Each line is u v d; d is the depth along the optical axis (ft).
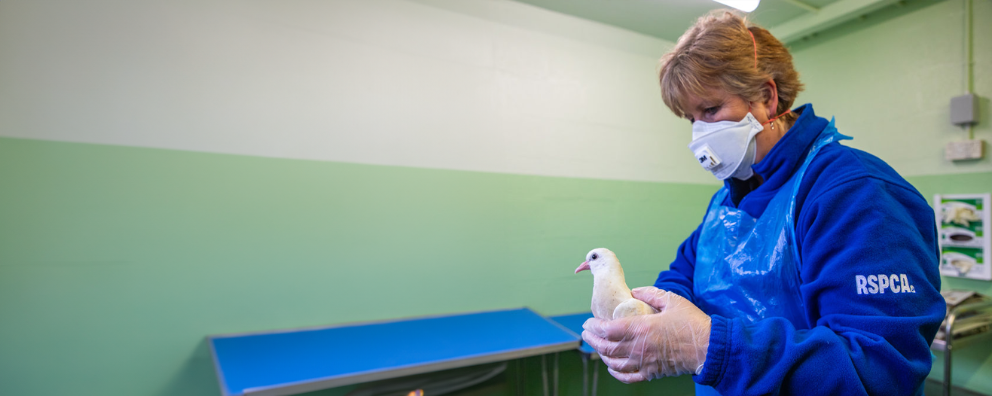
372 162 7.01
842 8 8.61
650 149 9.59
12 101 5.23
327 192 6.72
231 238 6.17
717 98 2.59
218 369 5.03
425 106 7.43
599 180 8.94
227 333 6.12
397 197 7.16
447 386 6.12
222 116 6.17
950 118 7.83
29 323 5.24
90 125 5.56
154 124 5.84
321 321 6.63
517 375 7.66
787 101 2.66
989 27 7.61
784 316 2.34
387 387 5.82
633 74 9.48
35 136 5.32
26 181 5.27
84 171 5.51
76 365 5.42
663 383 9.29
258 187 6.33
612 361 2.21
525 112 8.28
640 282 9.21
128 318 5.65
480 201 7.80
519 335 6.47
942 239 8.09
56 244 5.38
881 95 8.80
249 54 6.34
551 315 8.32
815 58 9.82
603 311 2.54
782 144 2.45
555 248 8.43
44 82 5.37
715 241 2.87
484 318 7.32
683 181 9.96
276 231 6.41
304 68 6.64
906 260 1.81
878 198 1.93
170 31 5.96
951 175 7.97
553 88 8.57
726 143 2.64
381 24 7.16
